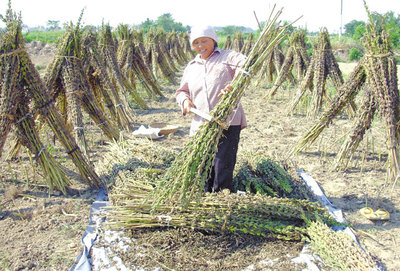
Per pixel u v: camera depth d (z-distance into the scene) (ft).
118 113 22.62
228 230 10.82
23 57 13.21
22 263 10.03
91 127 23.71
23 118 13.52
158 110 29.81
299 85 28.94
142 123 25.54
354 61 75.46
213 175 12.25
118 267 9.66
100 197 13.89
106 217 11.91
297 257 10.03
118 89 27.81
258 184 13.01
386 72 15.49
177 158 10.91
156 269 9.60
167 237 10.62
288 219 11.32
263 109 29.76
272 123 25.29
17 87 13.09
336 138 21.49
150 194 11.25
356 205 13.62
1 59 12.82
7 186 14.92
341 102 17.21
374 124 23.88
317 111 25.23
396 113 15.57
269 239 10.83
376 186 15.19
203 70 11.73
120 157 15.34
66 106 18.12
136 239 10.74
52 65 16.22
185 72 12.39
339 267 9.32
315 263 9.71
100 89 21.44
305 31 30.78
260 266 9.71
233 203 10.88
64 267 9.94
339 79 24.99
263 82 42.75
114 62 26.58
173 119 26.86
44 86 14.01
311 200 13.23
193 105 12.34
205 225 10.65
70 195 14.32
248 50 51.47
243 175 13.46
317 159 18.35
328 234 10.00
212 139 10.39
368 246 10.96
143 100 33.01
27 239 11.27
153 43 44.83
